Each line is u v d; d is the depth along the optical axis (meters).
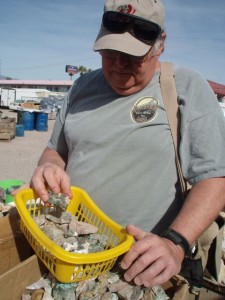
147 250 1.43
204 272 2.24
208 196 1.67
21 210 1.53
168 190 1.91
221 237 2.11
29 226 1.44
